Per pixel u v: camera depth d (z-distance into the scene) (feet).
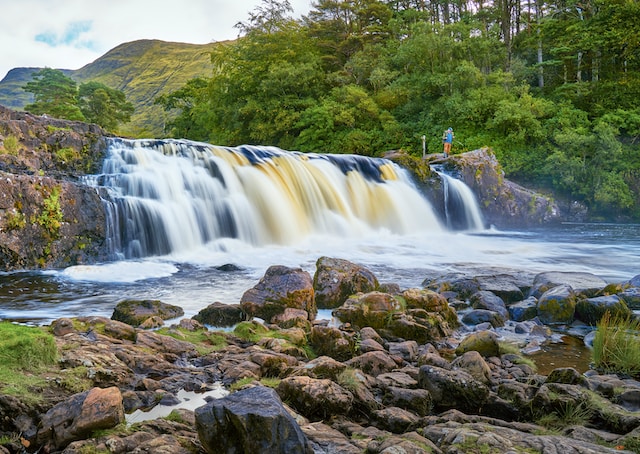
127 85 649.20
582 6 165.27
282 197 72.18
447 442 13.92
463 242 74.54
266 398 12.69
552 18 178.40
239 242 64.18
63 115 229.04
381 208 84.58
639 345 23.95
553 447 13.21
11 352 16.28
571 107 129.80
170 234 57.98
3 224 44.57
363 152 134.41
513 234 87.40
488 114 129.29
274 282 31.91
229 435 12.07
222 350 23.40
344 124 142.10
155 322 28.30
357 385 18.25
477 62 152.15
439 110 134.00
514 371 23.15
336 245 68.23
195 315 30.78
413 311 29.55
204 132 200.13
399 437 14.19
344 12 192.65
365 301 29.60
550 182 113.80
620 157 112.16
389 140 135.54
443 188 92.99
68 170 59.57
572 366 24.67
